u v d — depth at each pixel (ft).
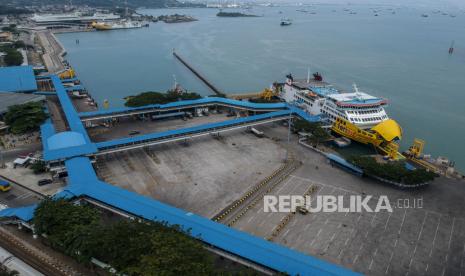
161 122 540.52
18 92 612.70
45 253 249.34
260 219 301.84
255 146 455.22
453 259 259.80
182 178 368.68
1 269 225.35
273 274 223.92
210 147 448.24
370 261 256.11
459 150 504.84
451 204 330.34
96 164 393.29
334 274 217.97
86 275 229.25
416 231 290.15
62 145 383.86
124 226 239.50
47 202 269.85
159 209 282.97
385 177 363.35
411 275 244.42
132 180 362.53
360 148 474.08
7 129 476.95
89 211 266.57
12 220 278.26
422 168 387.34
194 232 254.68
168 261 199.93
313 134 469.16
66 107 520.01
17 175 363.97
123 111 525.34
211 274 203.62
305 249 267.18
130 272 201.57
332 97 522.47
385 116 502.79
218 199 331.16
